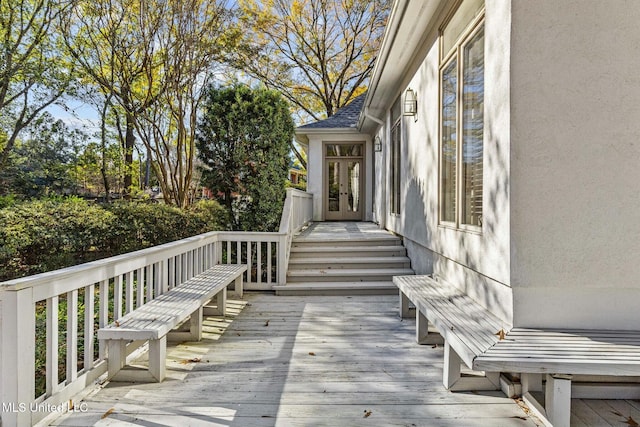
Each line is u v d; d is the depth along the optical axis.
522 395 2.58
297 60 18.66
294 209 7.32
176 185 9.36
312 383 2.82
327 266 6.39
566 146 2.52
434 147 4.64
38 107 11.55
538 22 2.52
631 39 2.47
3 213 7.25
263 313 4.75
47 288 2.29
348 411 2.43
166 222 7.82
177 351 3.45
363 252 6.62
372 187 11.59
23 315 2.13
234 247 7.14
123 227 7.66
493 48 2.82
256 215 7.27
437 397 2.62
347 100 19.58
